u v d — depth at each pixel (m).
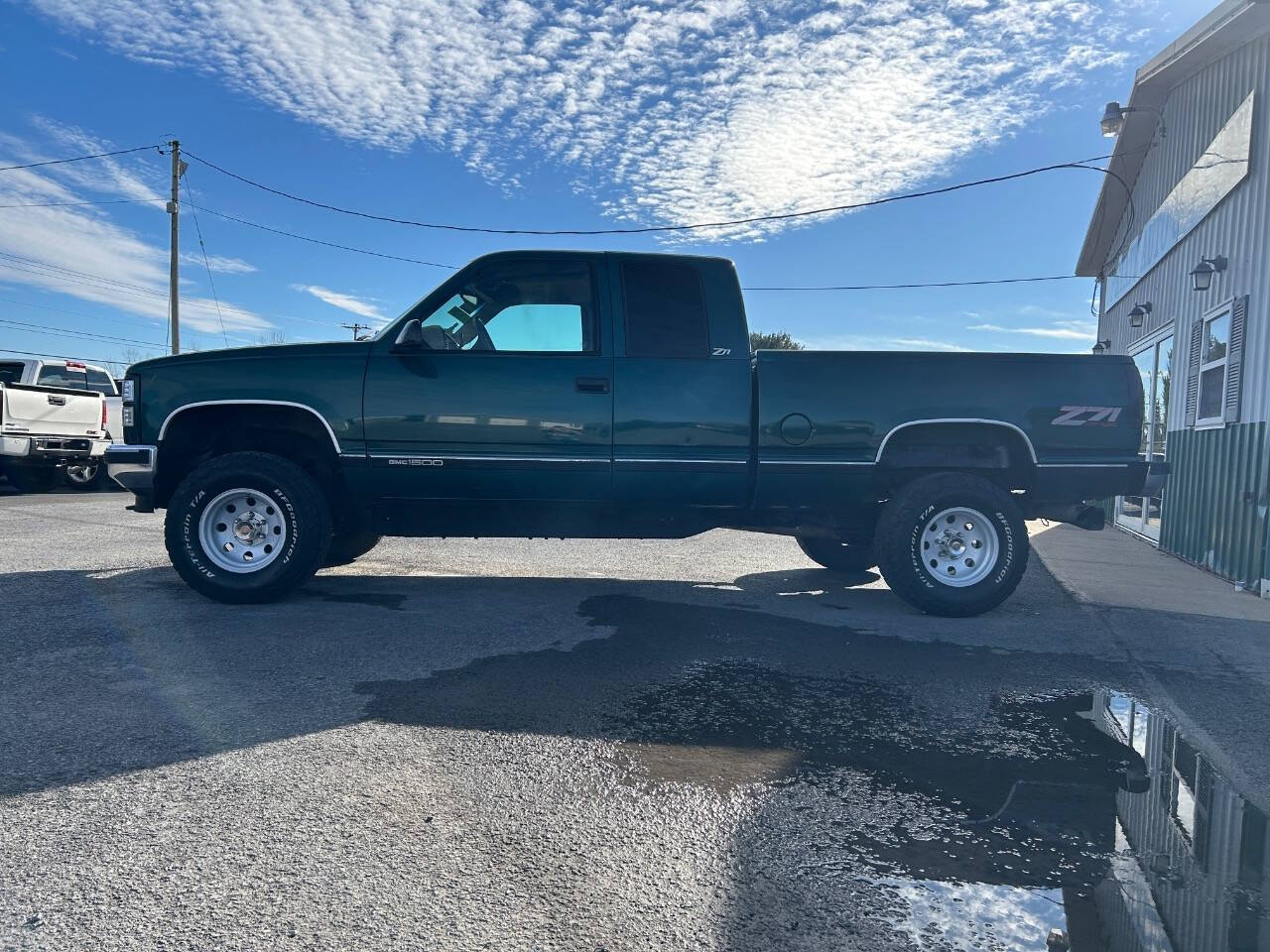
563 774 3.24
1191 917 2.38
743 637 5.29
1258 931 2.32
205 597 6.01
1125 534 12.69
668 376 5.83
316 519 5.82
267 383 5.79
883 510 6.16
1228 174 9.09
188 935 2.21
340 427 5.79
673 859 2.65
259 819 2.82
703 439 5.83
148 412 5.82
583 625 5.47
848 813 2.98
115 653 4.64
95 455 15.56
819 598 6.62
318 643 4.91
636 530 6.14
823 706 4.07
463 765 3.29
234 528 5.86
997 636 5.54
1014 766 3.44
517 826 2.83
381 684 4.20
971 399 5.86
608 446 5.81
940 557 6.04
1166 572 8.66
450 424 5.78
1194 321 10.26
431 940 2.21
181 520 5.75
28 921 2.25
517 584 6.81
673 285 5.93
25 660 4.47
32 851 2.60
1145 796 3.18
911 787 3.21
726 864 2.63
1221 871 2.65
